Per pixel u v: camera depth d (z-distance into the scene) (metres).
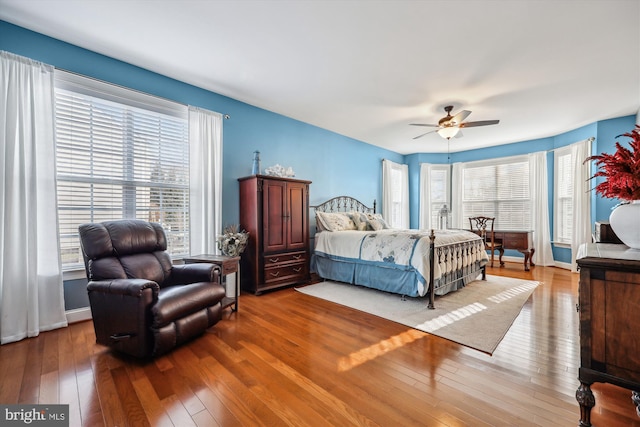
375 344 2.15
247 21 2.21
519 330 2.40
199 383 1.63
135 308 1.85
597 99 3.62
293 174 4.09
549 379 1.67
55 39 2.46
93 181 2.67
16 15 2.15
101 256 2.15
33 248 2.25
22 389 1.57
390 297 3.41
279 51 2.62
